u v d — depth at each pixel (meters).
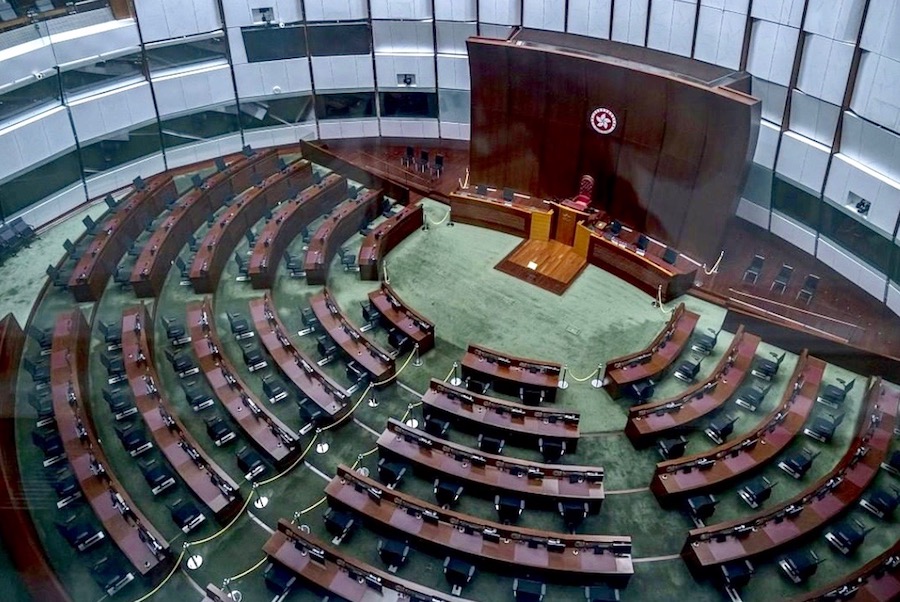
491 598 14.58
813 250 22.00
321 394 18.02
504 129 24.06
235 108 27.77
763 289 21.67
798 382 18.06
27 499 15.88
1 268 23.16
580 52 21.67
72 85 24.55
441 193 26.56
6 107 23.11
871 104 18.81
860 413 17.98
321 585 14.05
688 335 19.59
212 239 22.81
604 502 16.28
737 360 18.75
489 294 22.25
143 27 24.86
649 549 15.41
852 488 15.62
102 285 21.88
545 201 24.88
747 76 21.11
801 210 22.02
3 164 23.03
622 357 18.92
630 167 22.39
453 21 25.88
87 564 14.88
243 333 20.36
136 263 22.09
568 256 23.78
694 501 15.59
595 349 20.28
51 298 21.59
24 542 14.77
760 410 18.25
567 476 15.94
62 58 23.81
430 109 28.34
